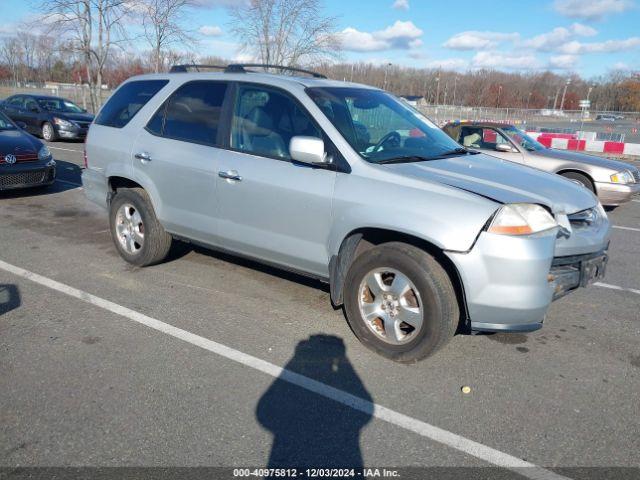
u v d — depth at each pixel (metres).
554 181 4.10
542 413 3.18
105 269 5.40
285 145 4.15
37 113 17.34
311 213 3.94
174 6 20.38
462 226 3.30
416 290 3.51
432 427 3.02
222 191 4.45
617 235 7.60
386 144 4.13
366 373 3.56
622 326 4.44
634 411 3.22
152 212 5.15
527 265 3.25
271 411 3.12
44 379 3.37
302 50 21.75
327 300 4.76
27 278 5.10
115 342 3.88
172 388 3.32
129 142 5.19
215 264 5.61
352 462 2.72
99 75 20.50
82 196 9.01
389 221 3.51
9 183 8.28
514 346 4.02
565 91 66.44
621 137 19.44
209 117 4.67
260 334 4.08
